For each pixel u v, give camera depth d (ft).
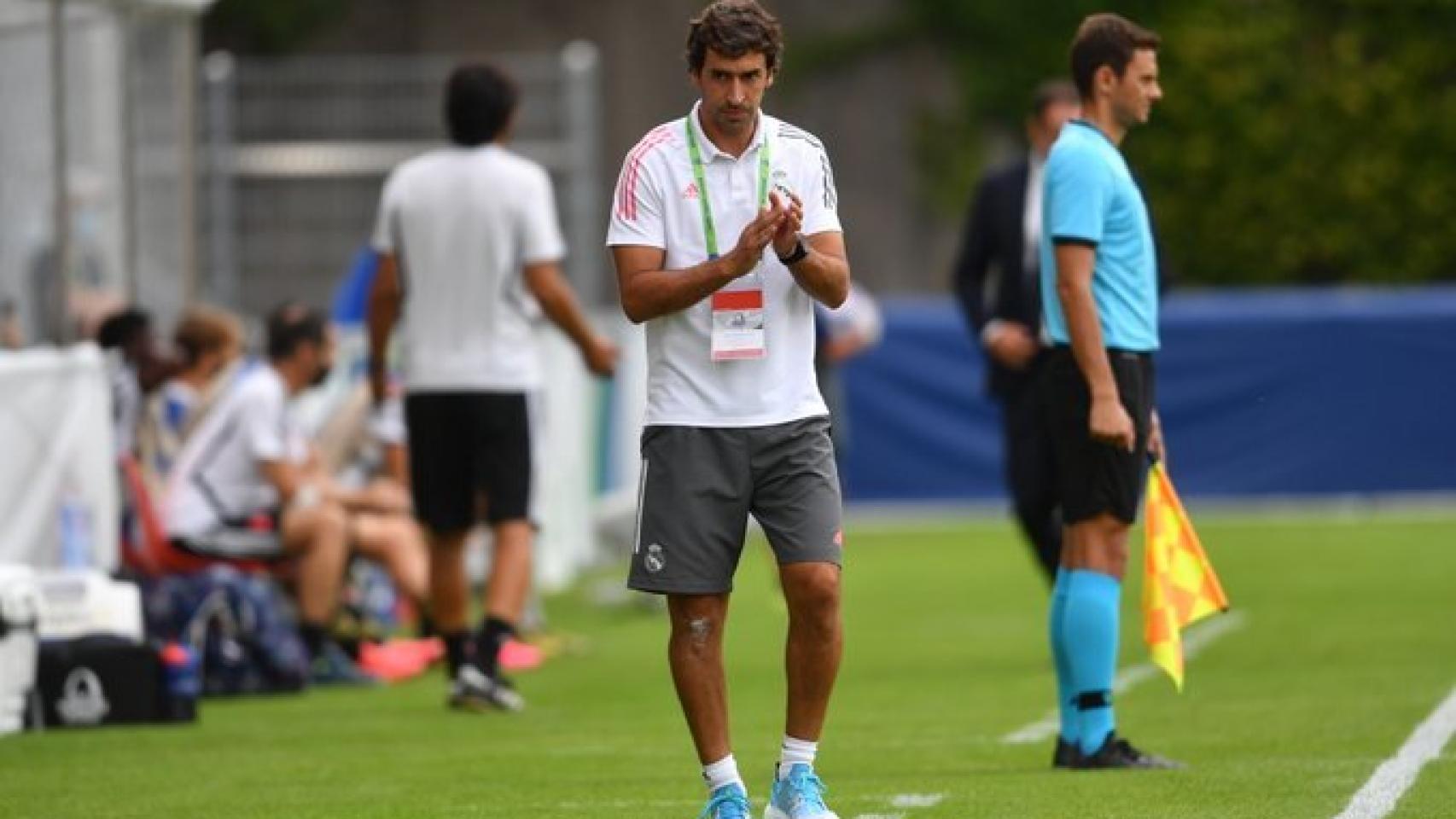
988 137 399.24
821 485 84.79
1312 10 364.58
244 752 115.24
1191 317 278.26
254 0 387.75
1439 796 92.17
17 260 165.27
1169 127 365.40
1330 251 362.33
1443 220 361.92
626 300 84.28
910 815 89.92
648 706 133.18
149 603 141.18
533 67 231.30
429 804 96.78
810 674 84.69
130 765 110.83
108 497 149.89
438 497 132.87
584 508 230.07
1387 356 277.03
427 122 228.84
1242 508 278.46
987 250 146.00
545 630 177.47
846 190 399.03
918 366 282.77
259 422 149.48
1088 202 98.99
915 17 398.01
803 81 398.01
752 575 228.22
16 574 125.08
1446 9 360.89
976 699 131.75
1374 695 125.80
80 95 175.63
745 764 107.34
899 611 187.01
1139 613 178.19
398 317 134.51
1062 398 100.48
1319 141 362.33
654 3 393.91
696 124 85.46
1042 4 395.14
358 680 148.46
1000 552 240.12
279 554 149.89
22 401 142.31
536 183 131.95
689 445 84.12
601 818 91.66
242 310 227.40
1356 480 277.85
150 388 152.76
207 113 227.61
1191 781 96.89
